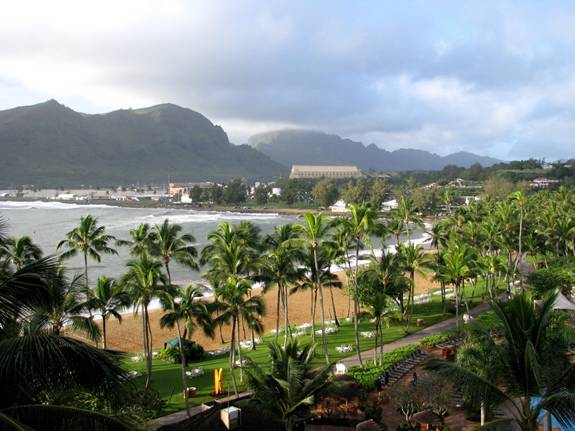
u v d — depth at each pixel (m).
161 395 42.41
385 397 39.22
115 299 46.56
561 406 19.19
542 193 180.50
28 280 13.20
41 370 11.96
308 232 47.59
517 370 20.70
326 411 36.31
